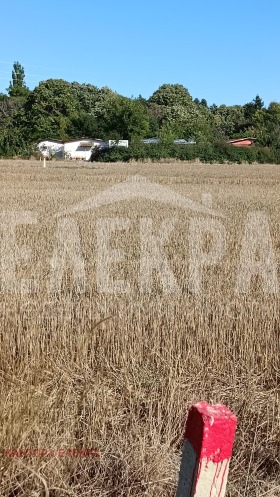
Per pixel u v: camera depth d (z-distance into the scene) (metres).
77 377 5.10
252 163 54.81
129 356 5.46
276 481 3.92
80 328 5.80
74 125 74.12
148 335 5.86
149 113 96.50
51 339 5.63
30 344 5.48
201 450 2.20
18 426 3.86
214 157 55.09
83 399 4.54
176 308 6.36
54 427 4.12
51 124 77.44
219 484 2.25
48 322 5.96
